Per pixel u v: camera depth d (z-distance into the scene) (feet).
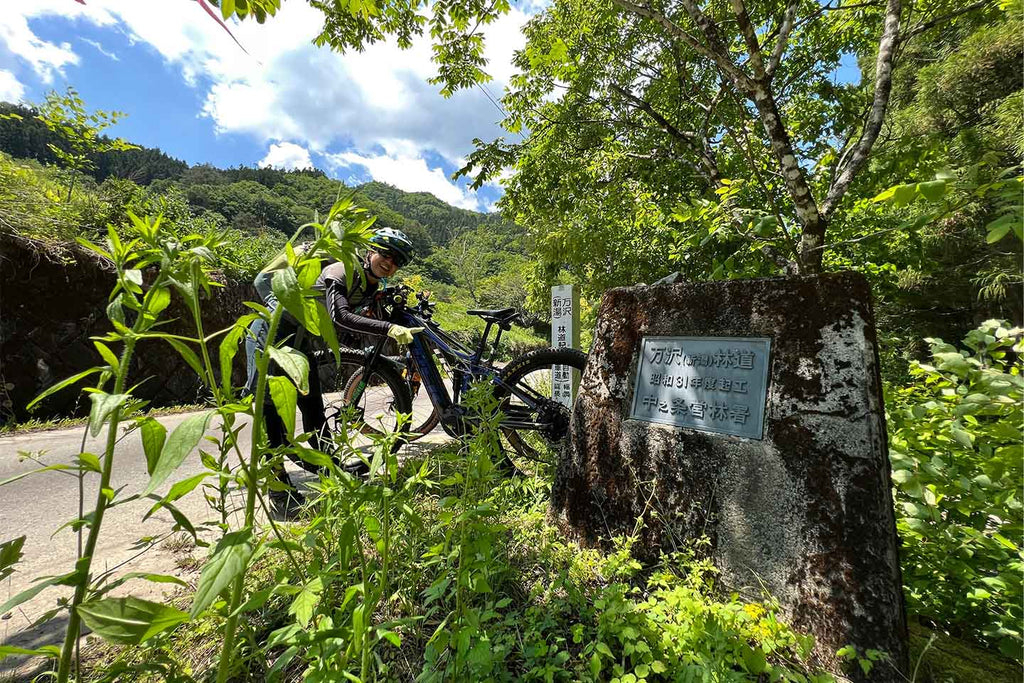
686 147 20.63
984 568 4.75
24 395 15.35
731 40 18.20
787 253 12.25
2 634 4.76
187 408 18.67
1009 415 4.36
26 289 15.53
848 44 18.51
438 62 15.92
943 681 4.09
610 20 21.01
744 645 3.76
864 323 4.64
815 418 4.71
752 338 5.33
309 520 6.76
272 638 2.60
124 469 10.17
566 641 4.41
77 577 2.15
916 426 5.26
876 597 4.15
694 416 5.61
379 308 9.85
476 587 3.59
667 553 5.38
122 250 2.33
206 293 2.47
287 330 7.71
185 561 6.07
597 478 6.36
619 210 23.21
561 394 11.93
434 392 10.09
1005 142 17.57
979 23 15.10
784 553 4.67
